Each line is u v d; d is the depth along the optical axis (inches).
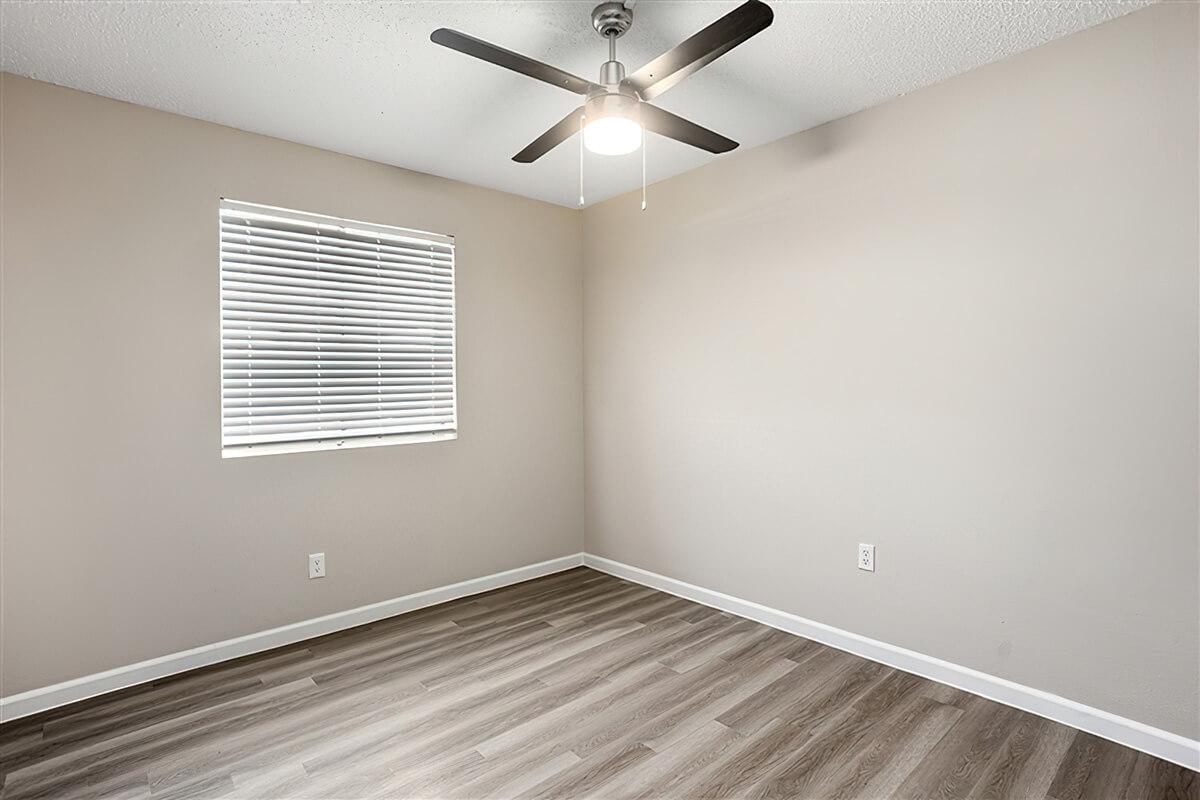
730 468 131.9
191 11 77.7
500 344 149.9
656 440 147.5
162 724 90.0
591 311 163.6
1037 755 81.6
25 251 93.2
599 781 77.0
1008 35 85.9
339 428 125.2
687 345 139.6
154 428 104.1
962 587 98.4
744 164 127.3
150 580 104.0
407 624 127.6
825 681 101.8
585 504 166.7
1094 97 84.2
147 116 103.4
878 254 107.0
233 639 112.3
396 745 84.7
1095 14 81.1
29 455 93.8
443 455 140.1
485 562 147.9
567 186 147.3
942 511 100.3
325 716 92.1
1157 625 81.0
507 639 119.7
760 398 125.6
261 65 91.0
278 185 117.0
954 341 98.3
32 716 92.5
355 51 87.7
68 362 96.7
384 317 131.2
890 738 85.7
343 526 125.4
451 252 141.3
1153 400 80.7
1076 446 86.9
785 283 120.8
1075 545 87.4
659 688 100.0
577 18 80.7
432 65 91.7
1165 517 80.2
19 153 92.7
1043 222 89.0
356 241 127.2
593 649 115.0
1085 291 85.7
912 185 102.4
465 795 74.5
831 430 114.4
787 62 92.4
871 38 86.2
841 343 112.4
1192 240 77.7
